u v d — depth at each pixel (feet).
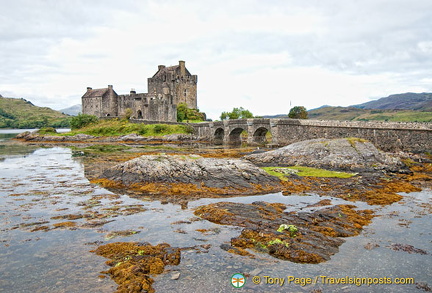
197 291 42.24
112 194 95.76
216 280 44.93
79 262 50.24
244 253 53.21
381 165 132.57
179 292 41.96
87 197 91.81
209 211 74.38
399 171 126.82
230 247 55.26
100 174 119.85
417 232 63.52
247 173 111.24
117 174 113.80
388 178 116.16
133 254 52.16
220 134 315.99
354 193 94.79
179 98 408.46
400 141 173.58
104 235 61.72
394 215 74.43
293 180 112.88
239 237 59.57
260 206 79.05
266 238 58.18
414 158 153.17
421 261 51.29
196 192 97.81
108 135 334.24
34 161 168.45
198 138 317.22
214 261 50.52
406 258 52.26
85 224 68.08
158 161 114.83
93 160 168.96
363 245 57.06
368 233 62.85
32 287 43.09
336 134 205.16
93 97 424.87
